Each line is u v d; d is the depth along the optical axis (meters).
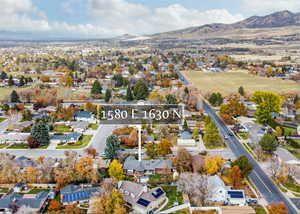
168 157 115.19
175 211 80.00
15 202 80.56
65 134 139.50
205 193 86.31
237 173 93.69
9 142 130.88
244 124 153.88
